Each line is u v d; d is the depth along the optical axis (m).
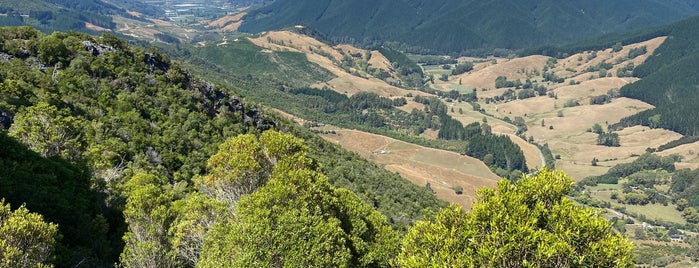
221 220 24.22
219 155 30.31
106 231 31.27
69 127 42.12
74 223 30.31
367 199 72.69
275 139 29.73
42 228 20.03
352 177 87.25
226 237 20.47
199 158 61.59
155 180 41.59
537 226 15.34
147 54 84.38
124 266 26.77
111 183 40.31
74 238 29.27
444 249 15.55
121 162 49.62
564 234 14.31
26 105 49.38
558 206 15.23
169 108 73.62
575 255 14.16
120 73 73.56
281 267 19.84
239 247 19.95
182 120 71.75
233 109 92.12
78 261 26.31
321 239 20.95
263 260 19.42
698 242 163.62
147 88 74.69
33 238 19.73
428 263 15.40
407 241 17.81
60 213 29.83
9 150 33.06
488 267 14.47
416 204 91.75
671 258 152.12
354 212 29.53
